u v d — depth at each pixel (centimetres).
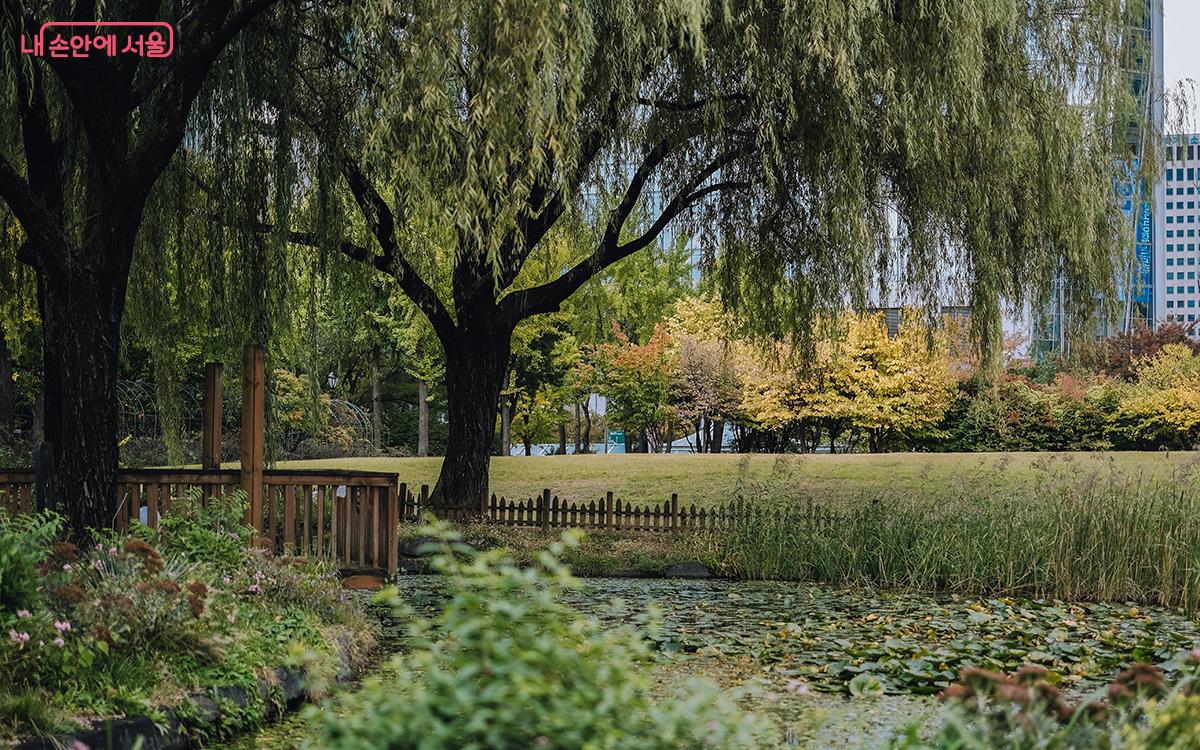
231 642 656
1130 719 371
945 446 3231
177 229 1461
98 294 927
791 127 1441
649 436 3778
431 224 1302
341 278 1612
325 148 1445
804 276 1727
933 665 798
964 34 1357
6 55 945
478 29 1032
